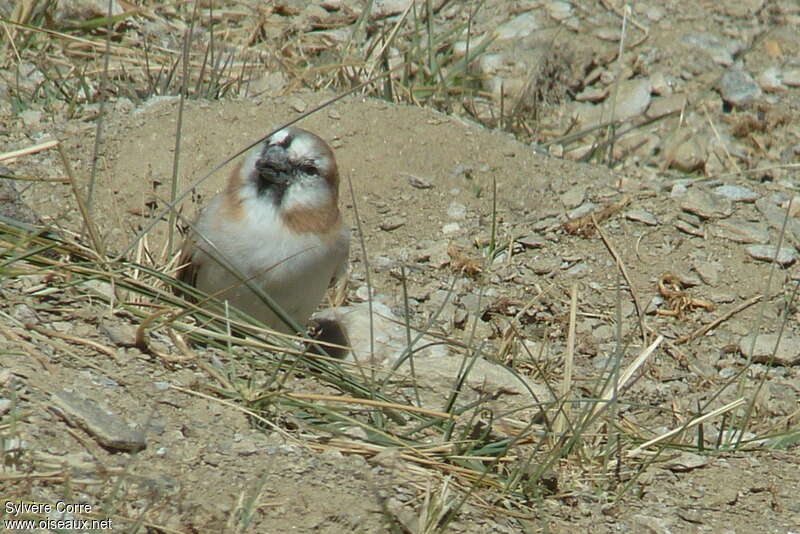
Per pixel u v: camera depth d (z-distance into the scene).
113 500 6.95
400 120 13.48
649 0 17.91
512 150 13.58
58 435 7.36
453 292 11.66
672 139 15.42
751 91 16.25
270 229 10.21
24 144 12.44
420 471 8.02
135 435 7.52
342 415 8.30
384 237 12.44
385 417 8.80
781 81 16.62
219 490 7.30
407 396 9.46
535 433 8.81
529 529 7.71
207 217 10.45
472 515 7.71
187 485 7.29
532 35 16.53
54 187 11.85
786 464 9.08
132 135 12.71
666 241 12.50
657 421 9.94
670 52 16.91
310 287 10.49
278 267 10.24
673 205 13.02
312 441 8.12
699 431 9.14
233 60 15.07
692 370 10.88
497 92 15.67
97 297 9.02
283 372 9.01
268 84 14.57
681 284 11.98
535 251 12.34
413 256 12.18
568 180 13.37
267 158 10.23
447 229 12.57
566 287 11.85
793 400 10.51
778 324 11.61
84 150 12.50
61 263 9.01
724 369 10.98
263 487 7.40
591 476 8.52
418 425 8.79
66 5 15.03
